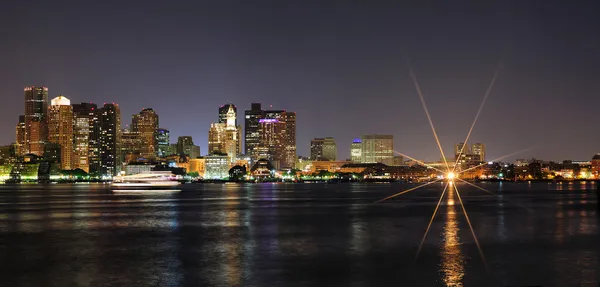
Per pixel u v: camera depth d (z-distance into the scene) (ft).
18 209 509.76
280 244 260.01
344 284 174.91
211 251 239.91
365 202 623.77
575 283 174.81
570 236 285.64
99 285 174.81
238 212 463.83
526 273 188.96
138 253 235.40
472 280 179.11
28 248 250.78
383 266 202.49
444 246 250.16
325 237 284.61
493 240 269.85
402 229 320.50
